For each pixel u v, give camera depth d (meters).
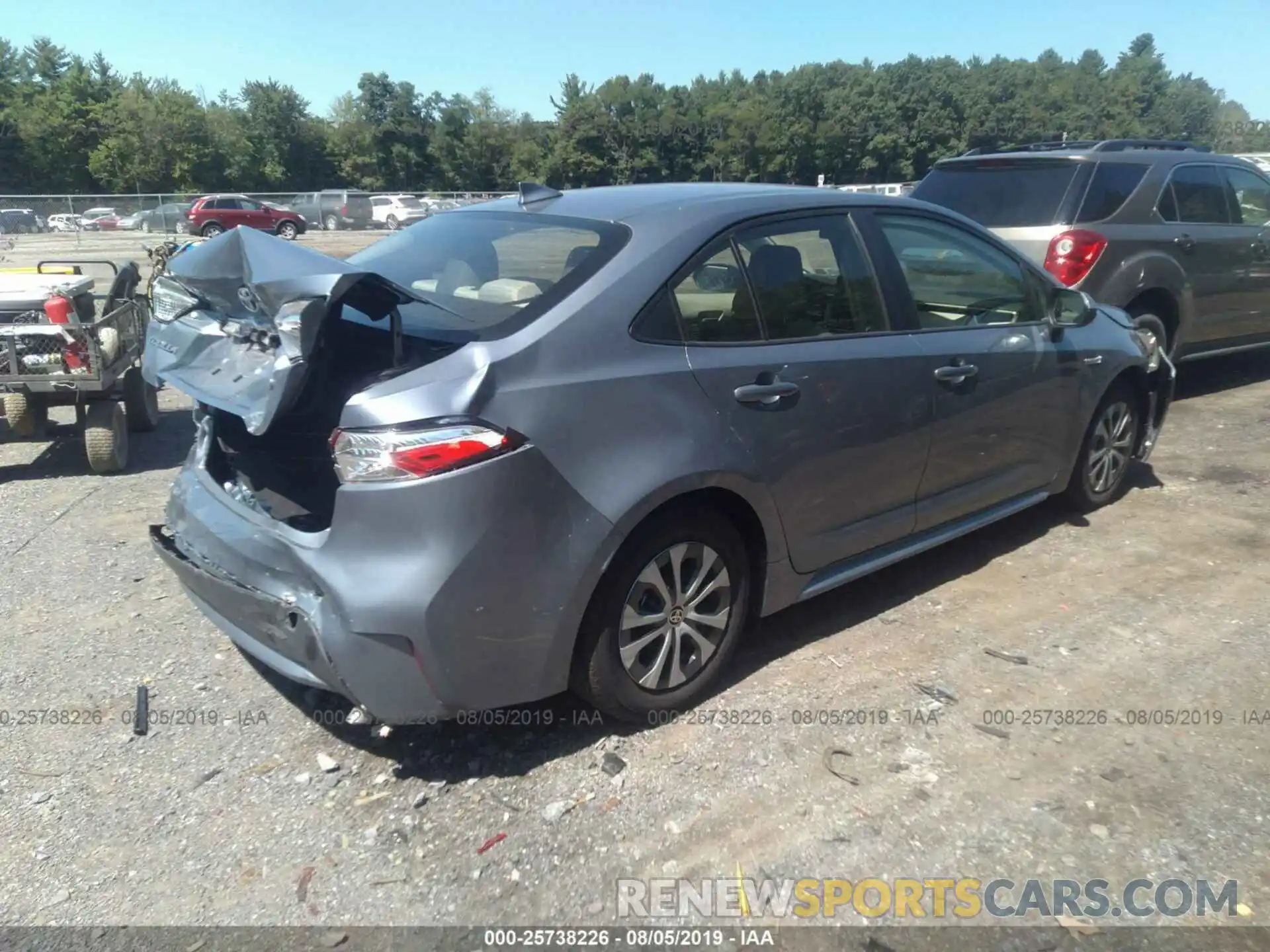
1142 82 99.06
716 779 3.13
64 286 6.57
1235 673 3.75
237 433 3.62
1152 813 2.96
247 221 36.78
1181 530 5.17
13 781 3.17
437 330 3.10
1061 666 3.81
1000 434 4.49
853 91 79.19
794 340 3.63
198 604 3.50
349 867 2.77
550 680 3.09
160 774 3.20
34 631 4.18
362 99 77.94
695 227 3.46
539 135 80.62
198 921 2.58
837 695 3.61
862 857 2.79
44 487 6.28
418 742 3.34
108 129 69.12
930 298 4.20
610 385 3.07
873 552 4.11
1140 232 7.13
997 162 7.51
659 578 3.29
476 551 2.83
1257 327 8.30
